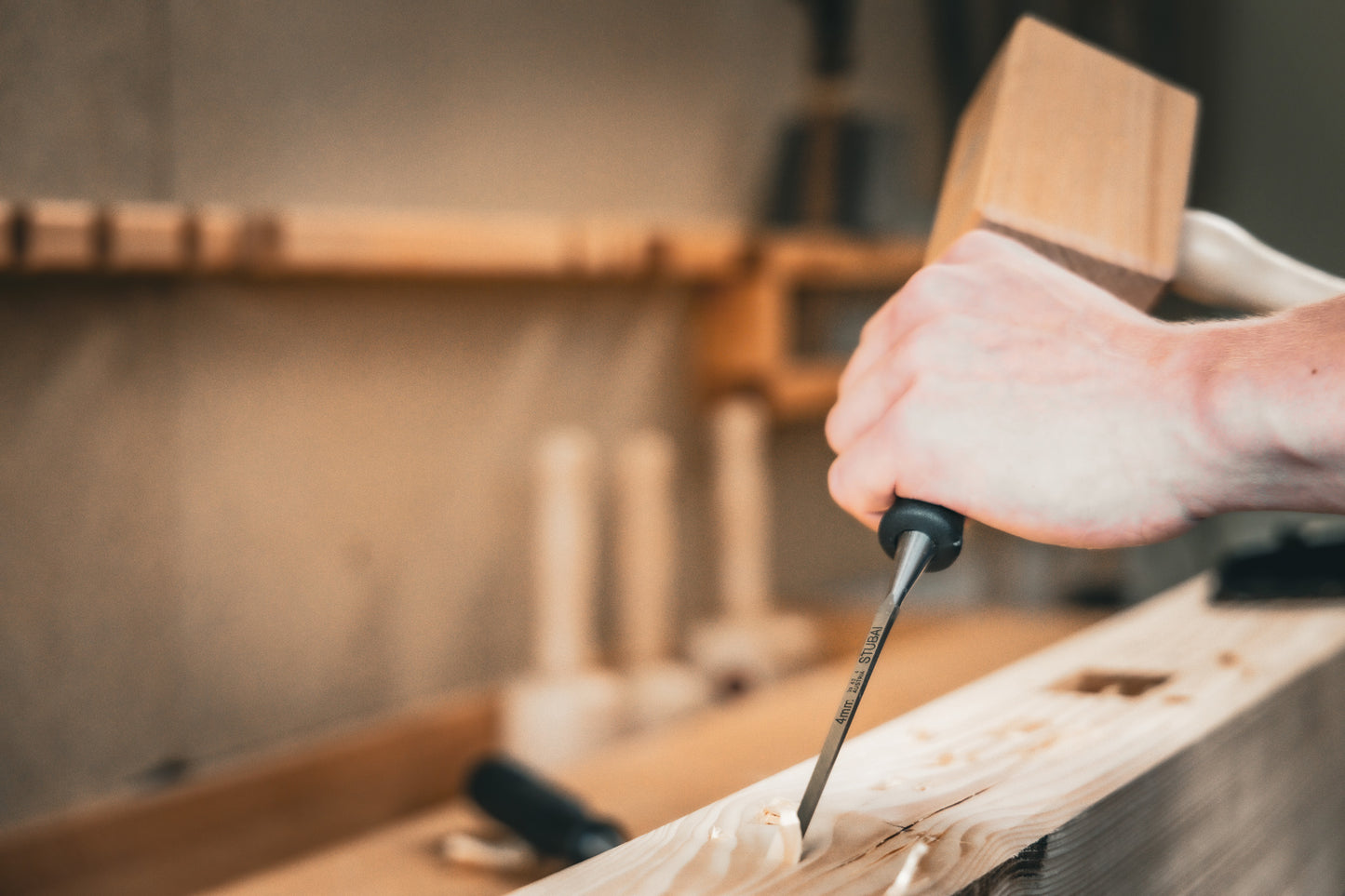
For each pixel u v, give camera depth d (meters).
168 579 0.96
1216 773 0.47
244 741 1.02
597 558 1.37
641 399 1.42
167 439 0.96
